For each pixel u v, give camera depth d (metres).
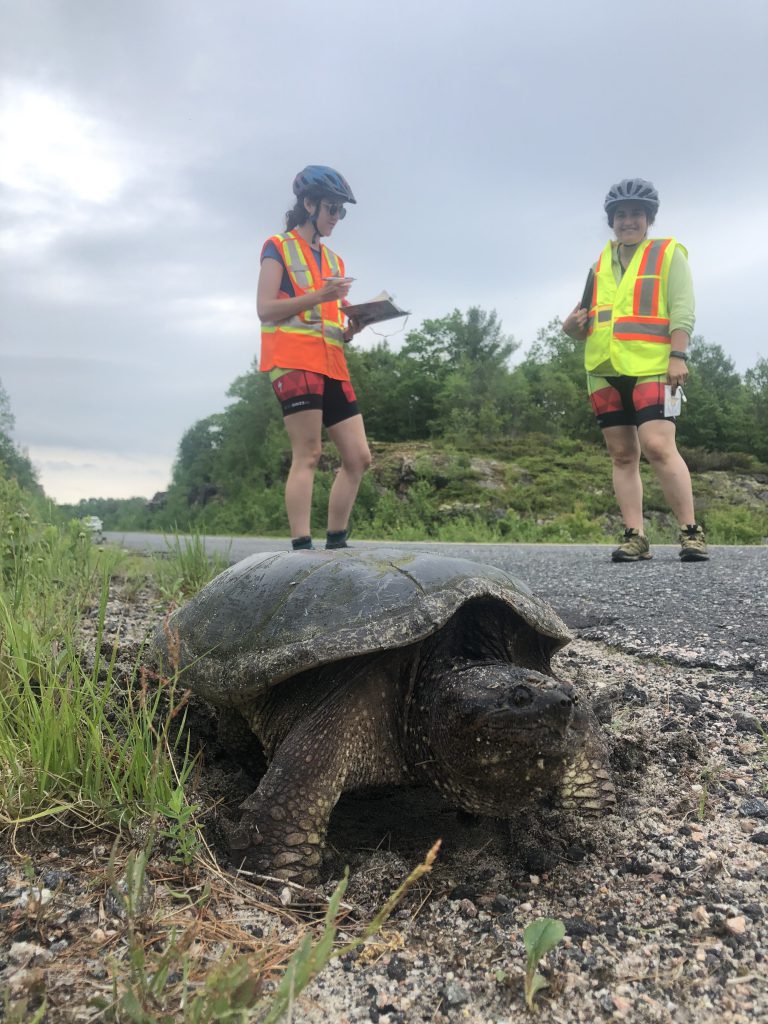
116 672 1.78
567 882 1.09
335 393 3.10
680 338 3.59
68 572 2.83
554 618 1.52
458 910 1.03
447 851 1.21
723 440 29.81
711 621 2.39
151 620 2.66
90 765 1.21
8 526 2.82
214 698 1.39
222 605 1.55
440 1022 0.81
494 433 24.86
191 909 1.00
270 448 26.00
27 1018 0.77
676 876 1.07
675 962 0.89
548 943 0.83
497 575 1.49
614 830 1.22
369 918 1.02
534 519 15.54
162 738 1.34
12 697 1.39
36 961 0.86
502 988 0.86
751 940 0.91
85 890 1.01
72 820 1.17
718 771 1.39
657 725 1.62
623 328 3.68
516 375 28.81
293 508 3.00
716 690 1.82
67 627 1.75
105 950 0.89
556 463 19.80
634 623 2.45
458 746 1.14
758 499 19.20
